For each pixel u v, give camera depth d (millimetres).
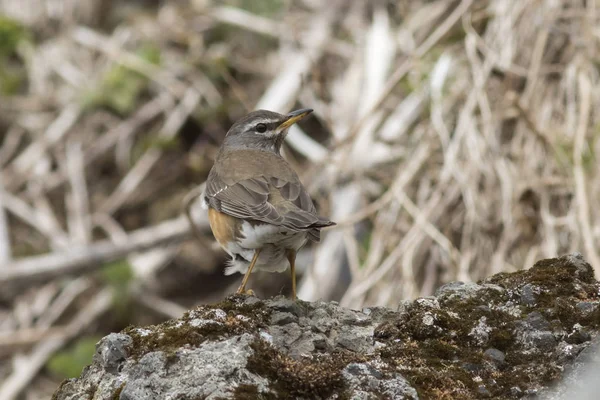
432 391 6184
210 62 17547
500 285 7160
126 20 18781
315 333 6758
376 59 15594
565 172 12547
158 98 17578
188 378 6086
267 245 8375
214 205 8766
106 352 6469
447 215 12891
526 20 13898
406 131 14523
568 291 6961
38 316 15648
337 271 13734
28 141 17734
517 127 13094
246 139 10070
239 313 6906
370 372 6184
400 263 12609
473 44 13414
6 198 16750
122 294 15500
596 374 5832
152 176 16969
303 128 16047
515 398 6121
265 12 18156
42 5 19016
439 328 6734
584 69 13195
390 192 12609
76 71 18094
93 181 17188
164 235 15625
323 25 17438
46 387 14836
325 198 14312
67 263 15461
